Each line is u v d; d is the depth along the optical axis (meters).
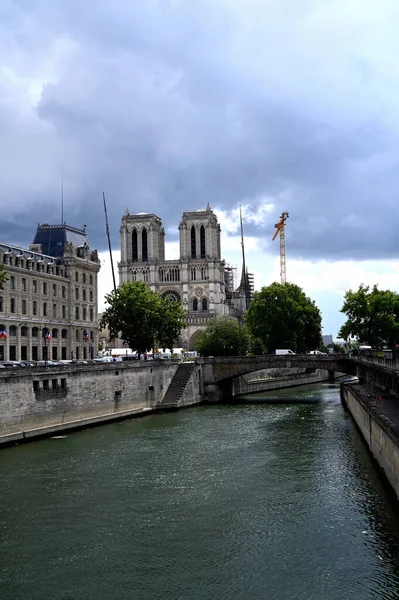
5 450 63.19
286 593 30.58
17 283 119.94
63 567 33.62
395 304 144.38
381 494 45.75
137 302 120.06
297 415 90.69
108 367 89.38
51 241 144.88
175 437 70.69
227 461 57.06
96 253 152.00
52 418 75.81
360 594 30.34
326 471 52.88
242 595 30.41
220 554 35.09
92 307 148.75
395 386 79.25
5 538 37.56
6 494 46.31
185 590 31.00
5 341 115.69
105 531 38.59
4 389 67.31
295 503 43.84
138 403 97.56
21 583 31.84
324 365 118.00
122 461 57.22
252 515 41.44
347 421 83.00
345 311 146.38
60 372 77.94
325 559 34.31
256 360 118.06
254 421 84.19
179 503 44.06
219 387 119.69
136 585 31.53
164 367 107.19
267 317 157.12
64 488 47.84
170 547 36.12
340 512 41.75
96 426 82.19
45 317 129.12
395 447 42.81
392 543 36.41
